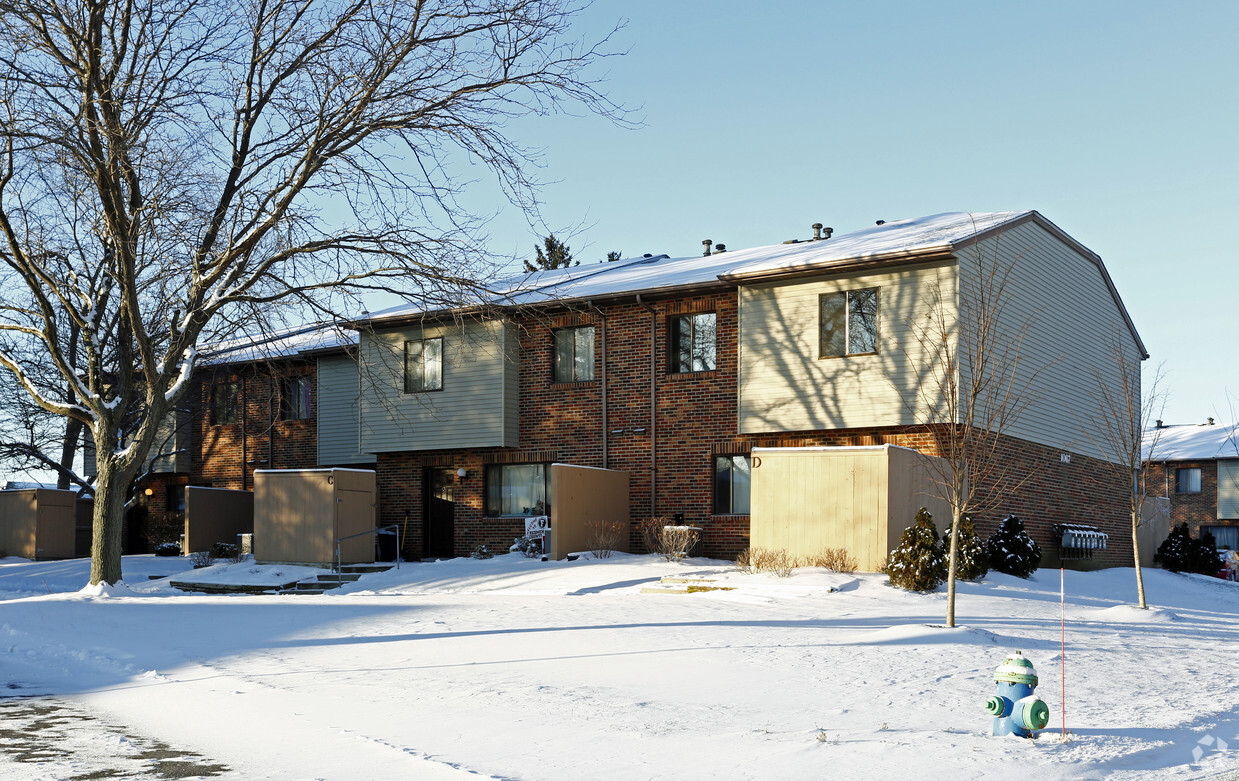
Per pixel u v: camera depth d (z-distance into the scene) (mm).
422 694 10836
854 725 9070
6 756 8383
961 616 17281
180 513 37812
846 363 24688
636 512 27953
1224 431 57719
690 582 21531
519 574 23891
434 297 20875
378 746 8500
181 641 15430
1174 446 56125
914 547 20672
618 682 11352
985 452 17859
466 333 30047
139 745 8781
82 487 38000
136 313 20766
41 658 14500
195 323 21297
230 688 11516
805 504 22922
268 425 36625
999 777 7273
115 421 22531
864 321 24688
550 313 29562
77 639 15766
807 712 9695
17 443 35094
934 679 11469
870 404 24266
